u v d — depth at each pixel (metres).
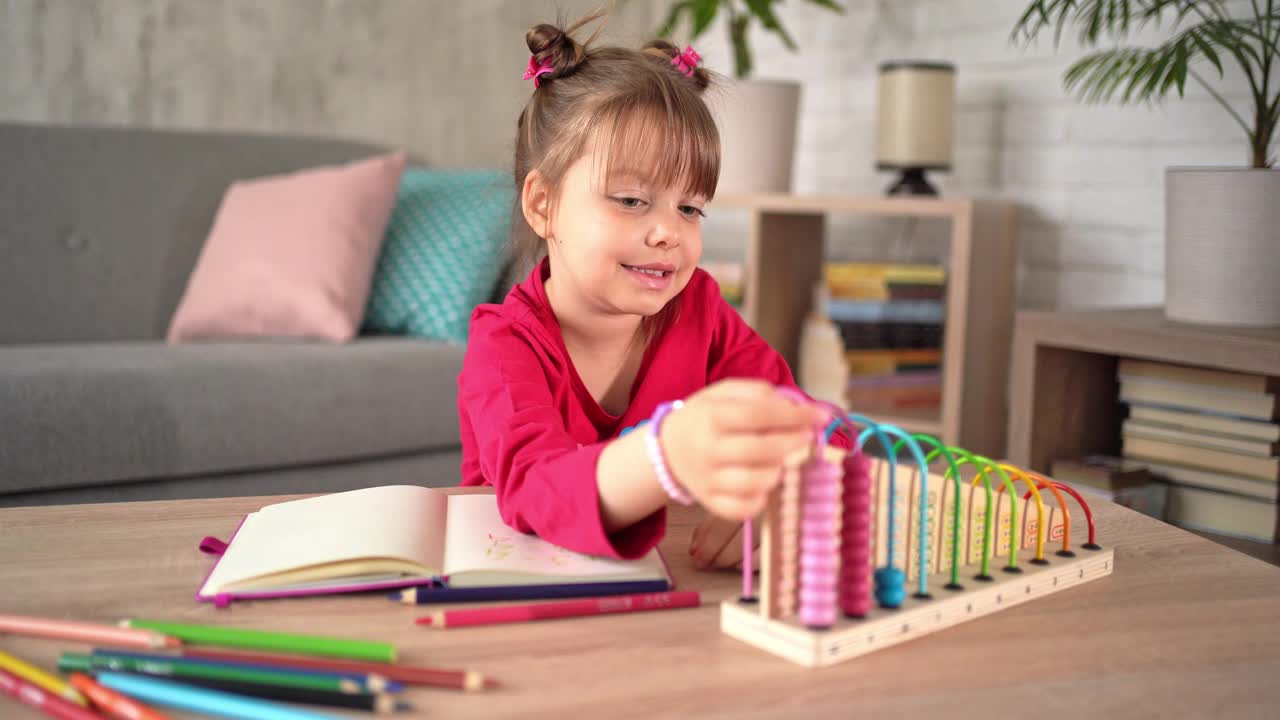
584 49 1.05
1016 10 2.38
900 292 2.49
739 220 3.31
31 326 2.24
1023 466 1.77
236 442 1.85
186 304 2.18
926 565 0.73
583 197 0.95
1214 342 1.49
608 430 1.10
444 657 0.60
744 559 0.69
